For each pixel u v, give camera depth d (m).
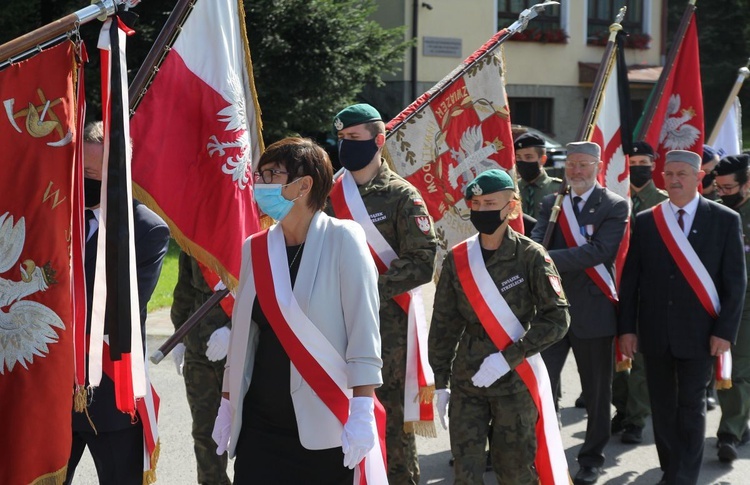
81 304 3.44
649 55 29.08
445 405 4.76
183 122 4.87
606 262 6.03
